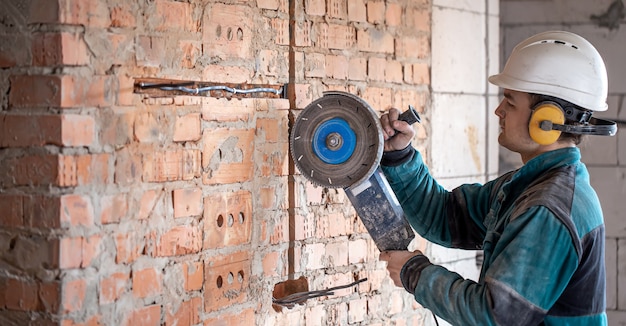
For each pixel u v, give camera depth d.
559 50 2.02
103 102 2.00
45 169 1.94
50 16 1.92
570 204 1.92
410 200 2.36
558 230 1.87
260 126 2.43
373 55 2.84
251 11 2.40
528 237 1.87
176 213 2.19
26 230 1.97
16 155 1.98
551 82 2.00
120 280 2.06
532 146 2.06
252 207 2.42
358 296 2.81
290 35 2.54
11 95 1.98
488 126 3.46
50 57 1.93
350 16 2.73
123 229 2.06
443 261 3.26
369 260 2.84
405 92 2.99
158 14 2.13
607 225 3.97
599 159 3.97
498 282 1.85
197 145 2.24
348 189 2.20
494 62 3.50
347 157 2.18
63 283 1.95
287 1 2.53
